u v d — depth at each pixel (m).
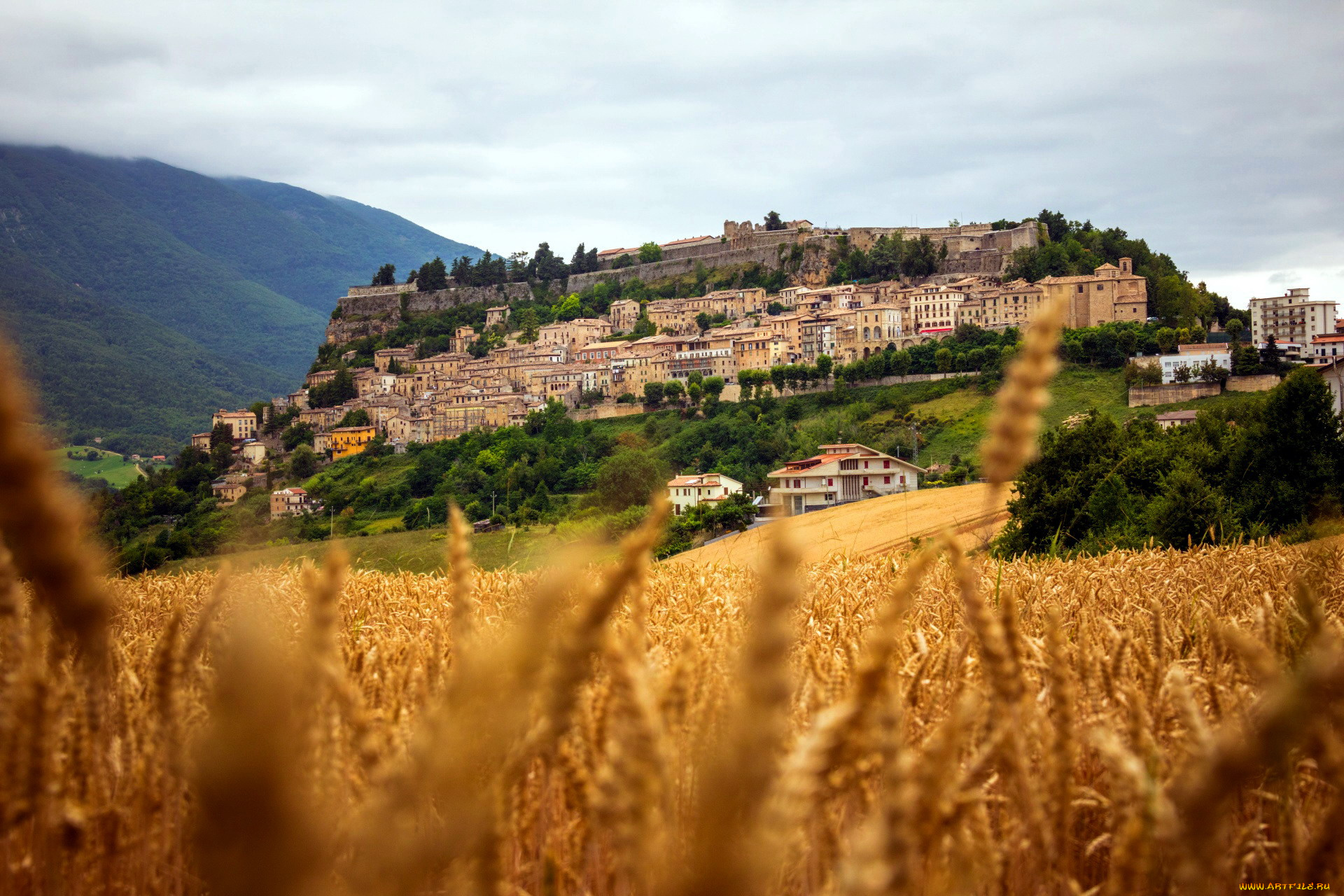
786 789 1.16
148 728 2.54
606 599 1.41
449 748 1.14
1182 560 12.80
